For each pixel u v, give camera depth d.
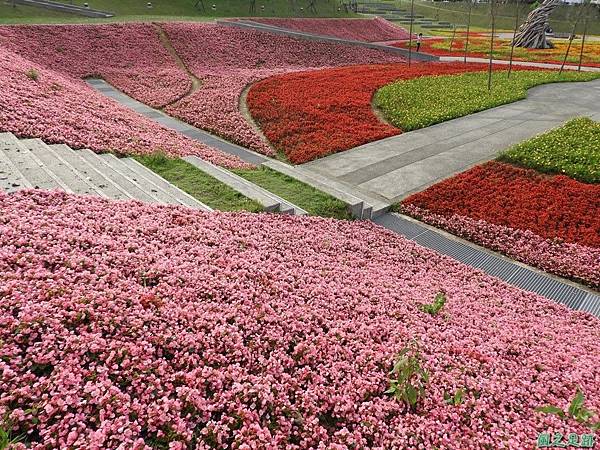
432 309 6.50
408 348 4.94
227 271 6.07
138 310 4.75
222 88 23.86
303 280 6.51
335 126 17.98
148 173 10.45
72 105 13.48
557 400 4.98
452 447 4.13
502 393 4.93
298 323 5.41
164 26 32.44
